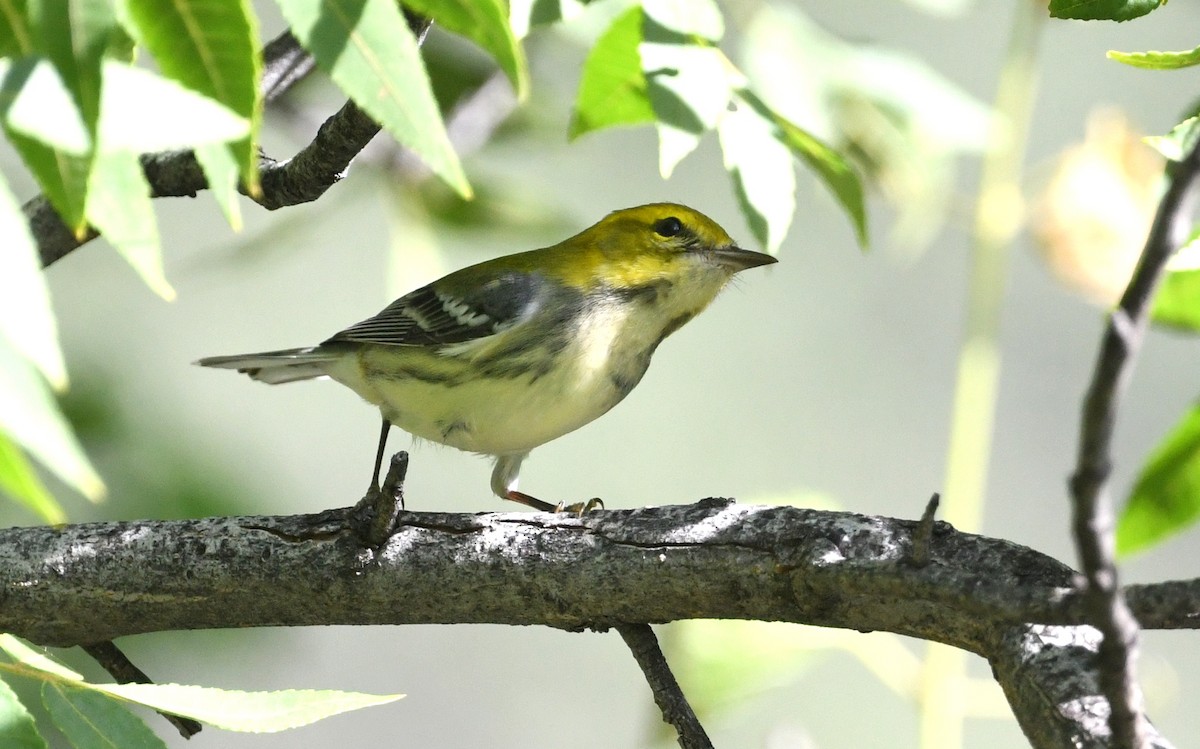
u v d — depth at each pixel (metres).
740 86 6.57
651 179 18.22
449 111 12.16
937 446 18.30
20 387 3.45
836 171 6.91
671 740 10.48
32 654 5.52
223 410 17.86
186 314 17.58
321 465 17.92
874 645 9.62
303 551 7.04
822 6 16.31
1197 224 5.89
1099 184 10.18
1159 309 7.13
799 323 18.73
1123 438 17.67
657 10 6.31
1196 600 5.15
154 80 3.86
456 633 17.58
